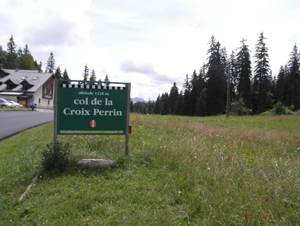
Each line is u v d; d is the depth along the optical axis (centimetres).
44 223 443
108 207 484
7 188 602
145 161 737
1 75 7169
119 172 663
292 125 2709
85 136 1054
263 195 473
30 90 6675
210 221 420
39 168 689
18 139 1301
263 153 905
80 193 540
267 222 392
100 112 768
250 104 6694
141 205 489
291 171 580
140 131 1345
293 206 448
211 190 511
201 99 6769
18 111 3872
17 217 476
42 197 541
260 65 6650
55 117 736
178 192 530
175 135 1203
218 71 6819
